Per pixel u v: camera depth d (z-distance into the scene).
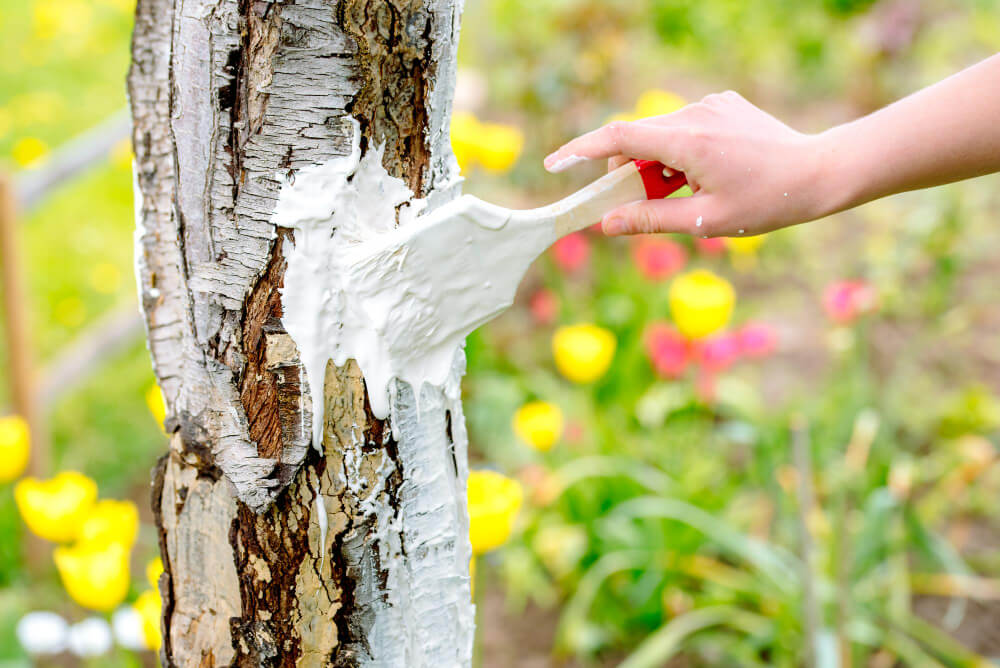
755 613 2.12
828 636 1.70
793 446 1.67
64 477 1.65
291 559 1.23
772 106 4.90
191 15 1.17
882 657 2.02
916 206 3.61
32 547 2.29
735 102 1.26
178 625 1.28
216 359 1.21
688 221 1.23
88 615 2.10
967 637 2.12
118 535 1.61
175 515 1.26
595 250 3.22
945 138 1.23
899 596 2.07
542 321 3.02
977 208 3.71
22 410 2.29
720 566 2.23
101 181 4.03
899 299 3.19
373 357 1.21
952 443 2.62
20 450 1.76
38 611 2.18
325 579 1.23
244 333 1.20
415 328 1.21
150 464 2.71
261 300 1.20
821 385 2.89
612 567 2.07
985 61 1.24
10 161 3.83
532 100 3.53
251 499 1.21
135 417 2.86
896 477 2.17
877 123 1.24
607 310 2.76
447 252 1.20
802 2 5.06
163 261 1.24
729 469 2.52
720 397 2.45
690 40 4.72
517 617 2.21
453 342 1.23
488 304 1.23
